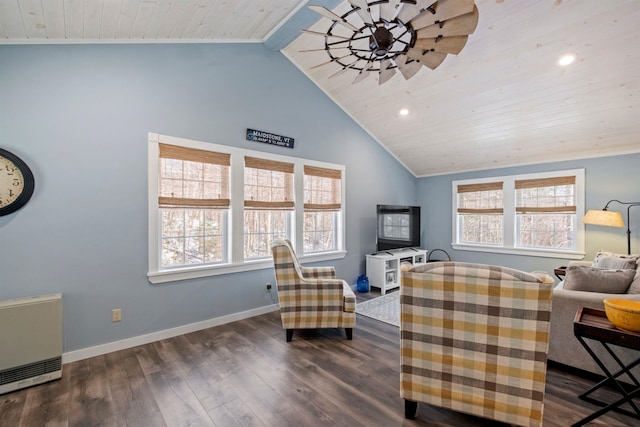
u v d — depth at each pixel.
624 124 3.54
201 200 3.15
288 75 3.94
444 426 1.70
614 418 1.74
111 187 2.62
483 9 2.70
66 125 2.43
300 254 4.05
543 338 1.39
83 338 2.50
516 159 4.81
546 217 4.70
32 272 2.29
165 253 3.00
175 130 2.97
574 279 2.36
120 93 2.67
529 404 1.44
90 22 2.26
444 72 3.52
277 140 3.79
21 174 2.23
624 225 3.98
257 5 2.72
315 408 1.86
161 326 2.90
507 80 3.37
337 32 3.33
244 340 2.88
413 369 1.68
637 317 1.46
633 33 2.56
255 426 1.71
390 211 5.08
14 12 1.94
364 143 5.02
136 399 1.96
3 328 2.02
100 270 2.57
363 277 4.77
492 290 1.47
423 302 1.62
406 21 1.65
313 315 2.86
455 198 5.65
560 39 2.78
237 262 3.40
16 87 2.23
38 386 2.11
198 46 3.14
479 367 1.52
